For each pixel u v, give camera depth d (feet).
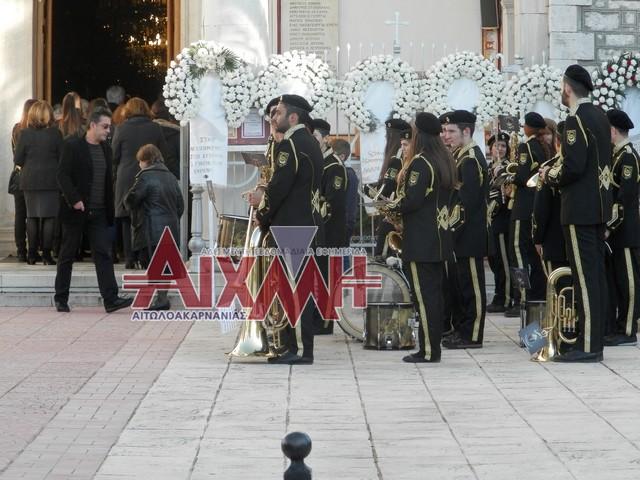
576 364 32.30
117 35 69.46
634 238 35.40
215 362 32.71
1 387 29.35
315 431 24.88
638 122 45.27
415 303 32.81
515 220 40.09
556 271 33.06
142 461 22.57
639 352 34.22
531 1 48.91
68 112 48.24
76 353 34.09
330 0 53.42
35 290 43.98
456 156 35.42
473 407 27.02
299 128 32.19
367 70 43.96
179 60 44.14
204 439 24.21
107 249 41.52
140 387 29.32
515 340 36.68
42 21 56.18
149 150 42.70
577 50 48.70
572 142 31.81
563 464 22.15
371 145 44.24
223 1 45.34
